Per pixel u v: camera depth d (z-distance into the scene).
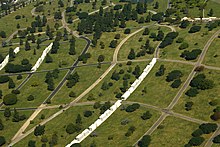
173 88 190.88
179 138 152.75
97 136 165.12
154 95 189.62
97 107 188.88
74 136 169.88
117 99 194.75
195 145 146.00
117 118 176.25
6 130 184.00
